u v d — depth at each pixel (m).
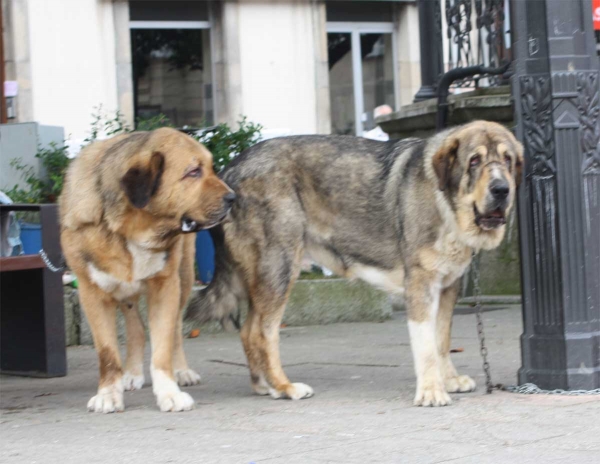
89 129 17.22
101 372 7.16
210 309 7.74
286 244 7.49
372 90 19.75
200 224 6.70
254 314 7.61
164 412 6.96
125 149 6.82
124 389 8.09
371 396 7.41
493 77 13.09
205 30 18.41
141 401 7.48
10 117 16.72
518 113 7.26
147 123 12.82
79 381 8.64
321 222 7.59
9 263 8.20
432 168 6.93
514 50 7.30
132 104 17.70
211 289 7.75
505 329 10.82
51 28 16.91
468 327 11.07
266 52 18.52
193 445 5.85
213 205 6.66
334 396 7.45
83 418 6.82
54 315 8.87
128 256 6.88
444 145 6.84
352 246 7.50
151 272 6.96
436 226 6.93
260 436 6.05
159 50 18.14
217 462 5.43
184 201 6.66
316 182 7.55
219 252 7.72
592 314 7.20
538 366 7.27
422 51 13.77
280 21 18.56
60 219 7.26
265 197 7.49
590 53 7.19
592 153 7.14
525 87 7.18
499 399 7.06
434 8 13.59
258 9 18.42
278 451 5.63
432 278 7.03
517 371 7.85
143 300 10.78
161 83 18.20
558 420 6.26
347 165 7.50
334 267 7.68
